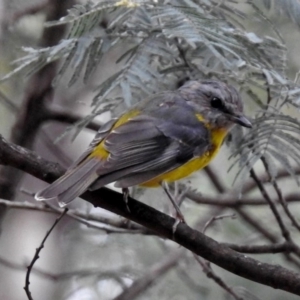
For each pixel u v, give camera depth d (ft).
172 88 36.73
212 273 37.91
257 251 35.76
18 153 28.89
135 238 50.52
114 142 29.73
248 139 33.55
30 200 54.39
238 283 49.57
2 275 52.85
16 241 54.39
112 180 28.12
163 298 49.16
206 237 28.53
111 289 49.19
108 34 33.09
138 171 29.73
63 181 27.78
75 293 49.44
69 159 50.19
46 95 44.09
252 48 32.65
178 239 28.66
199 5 32.55
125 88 32.07
